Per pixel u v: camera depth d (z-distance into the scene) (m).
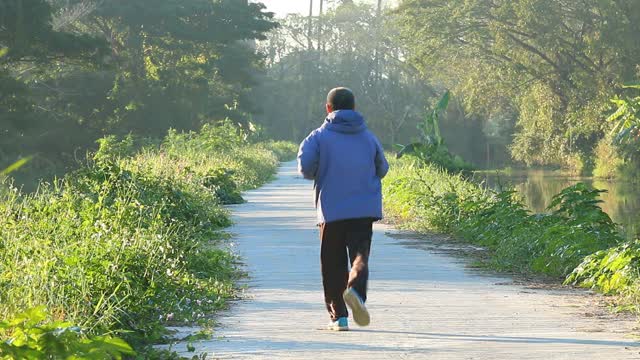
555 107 84.19
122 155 46.62
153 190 24.27
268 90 154.38
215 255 16.45
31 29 55.88
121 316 10.25
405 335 10.17
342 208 10.16
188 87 83.69
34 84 71.19
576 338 9.92
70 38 57.75
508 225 20.52
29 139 55.50
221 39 85.50
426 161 57.81
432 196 26.81
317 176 10.34
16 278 10.04
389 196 33.62
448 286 14.31
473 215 23.25
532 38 80.31
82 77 71.62
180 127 82.06
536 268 15.95
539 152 91.75
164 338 9.96
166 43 85.00
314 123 158.62
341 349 9.37
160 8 79.75
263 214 30.31
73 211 15.54
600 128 78.94
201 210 25.09
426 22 85.19
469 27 84.56
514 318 11.34
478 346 9.48
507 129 118.81
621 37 72.88
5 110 55.38
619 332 10.30
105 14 77.88
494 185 62.84
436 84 142.12
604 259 13.74
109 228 14.27
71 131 59.34
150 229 15.20
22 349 6.36
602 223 17.19
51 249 11.60
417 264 17.23
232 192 36.22
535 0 76.06
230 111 94.06
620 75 74.56
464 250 19.77
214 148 59.59
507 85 85.88
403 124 144.38
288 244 20.77
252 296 13.23
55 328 6.61
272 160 82.06
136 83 79.44
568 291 13.75
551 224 18.55
